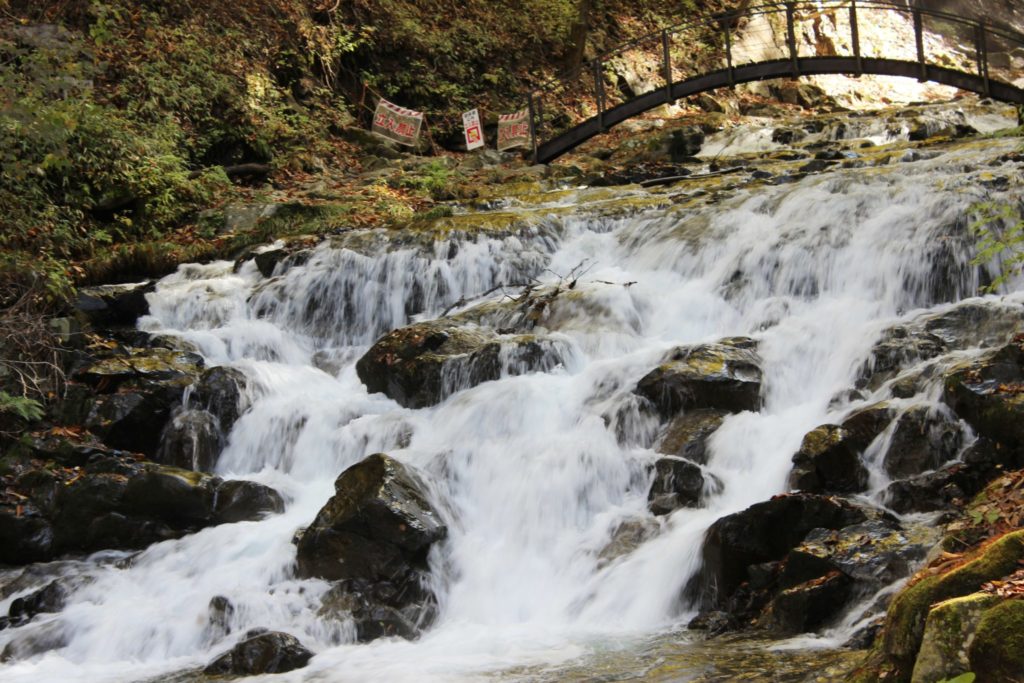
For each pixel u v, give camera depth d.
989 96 18.44
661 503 7.49
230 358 11.52
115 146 15.30
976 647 3.74
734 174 15.63
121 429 9.72
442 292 12.34
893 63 18.70
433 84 22.72
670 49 27.73
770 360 9.03
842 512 6.28
